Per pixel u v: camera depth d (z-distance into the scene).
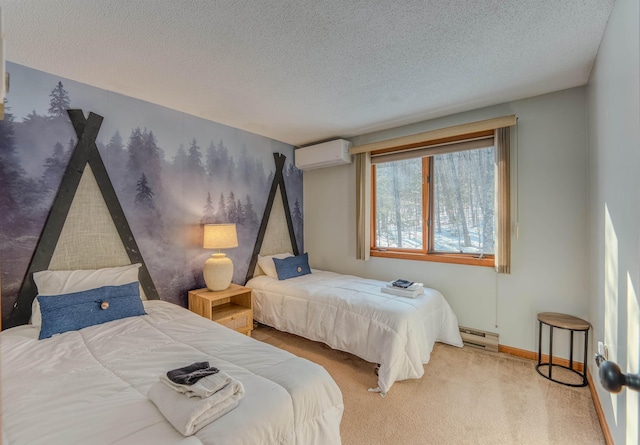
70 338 1.83
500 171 2.80
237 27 1.78
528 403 2.09
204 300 2.82
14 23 1.71
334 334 2.64
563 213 2.59
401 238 3.65
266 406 1.24
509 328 2.85
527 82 2.46
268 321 3.24
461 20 1.72
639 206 1.25
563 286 2.60
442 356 2.80
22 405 1.21
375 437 1.79
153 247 2.84
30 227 2.18
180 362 1.56
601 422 1.87
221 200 3.43
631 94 1.34
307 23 1.74
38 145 2.22
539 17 1.70
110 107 2.58
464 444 1.74
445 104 2.89
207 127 3.29
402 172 3.62
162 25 1.75
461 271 3.12
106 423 1.11
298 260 3.83
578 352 2.54
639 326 1.24
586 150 2.49
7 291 2.09
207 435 1.08
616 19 1.55
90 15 1.66
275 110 3.04
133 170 2.71
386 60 2.13
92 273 2.36
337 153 3.80
